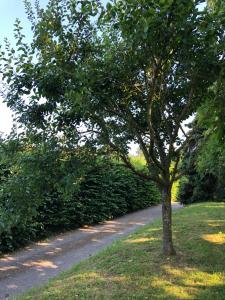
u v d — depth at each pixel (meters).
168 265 7.40
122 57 6.26
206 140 7.66
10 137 6.22
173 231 10.30
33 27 6.14
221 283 6.57
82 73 5.71
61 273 8.04
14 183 5.94
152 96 6.57
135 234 10.93
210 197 20.52
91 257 8.87
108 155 6.94
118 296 6.11
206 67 5.98
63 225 14.63
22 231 11.63
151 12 4.75
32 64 6.07
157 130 7.61
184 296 6.05
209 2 6.31
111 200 18.50
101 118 6.54
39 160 6.05
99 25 6.20
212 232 10.07
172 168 8.31
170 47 5.67
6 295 7.30
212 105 5.88
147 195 24.48
